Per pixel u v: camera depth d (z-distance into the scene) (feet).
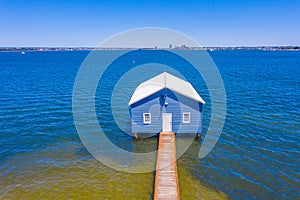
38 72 266.36
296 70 266.98
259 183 56.03
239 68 296.10
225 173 60.13
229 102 124.57
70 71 272.31
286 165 63.05
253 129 86.48
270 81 191.42
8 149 73.15
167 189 50.57
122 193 52.60
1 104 122.31
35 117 101.86
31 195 52.08
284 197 51.42
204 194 52.21
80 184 55.93
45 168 62.69
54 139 80.28
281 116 100.12
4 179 57.88
